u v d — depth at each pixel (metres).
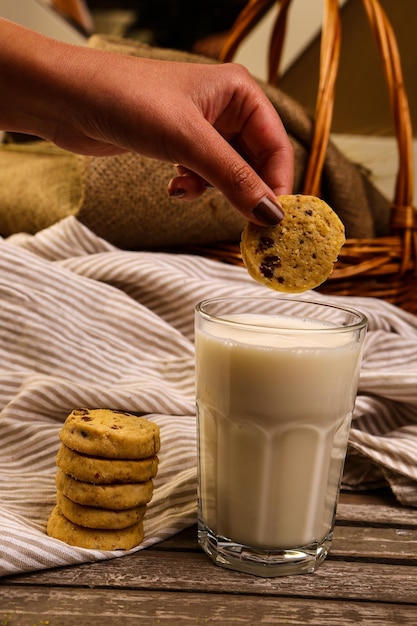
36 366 0.66
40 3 1.16
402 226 0.75
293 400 0.50
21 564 0.50
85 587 0.50
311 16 1.06
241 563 0.52
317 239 0.52
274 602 0.50
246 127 0.59
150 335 0.69
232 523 0.52
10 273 0.67
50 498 0.57
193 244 0.78
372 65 1.04
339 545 0.55
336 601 0.50
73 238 0.72
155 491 0.58
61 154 0.84
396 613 0.49
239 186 0.50
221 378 0.51
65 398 0.63
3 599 0.49
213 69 0.56
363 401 0.65
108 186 0.71
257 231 0.52
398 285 0.77
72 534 0.52
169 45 1.15
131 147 0.53
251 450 0.51
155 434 0.53
